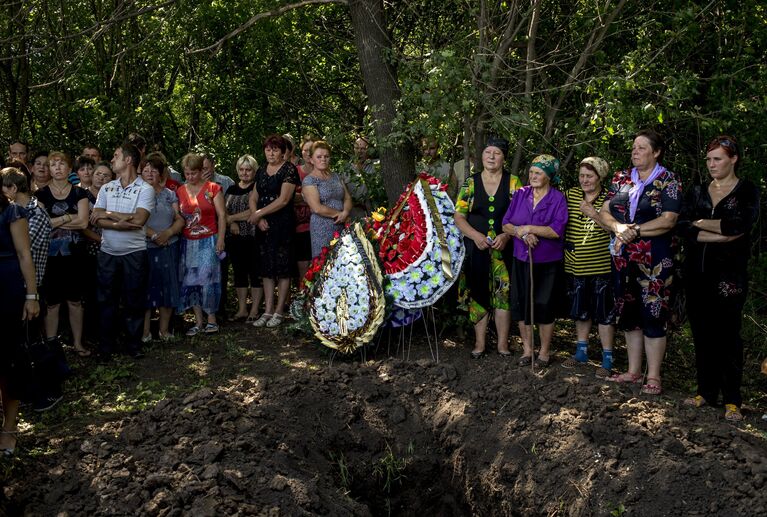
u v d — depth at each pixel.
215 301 7.74
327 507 5.14
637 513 4.92
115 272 7.02
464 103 7.03
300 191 8.09
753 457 5.02
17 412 5.55
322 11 11.13
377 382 6.54
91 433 5.74
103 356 7.07
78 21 11.40
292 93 11.51
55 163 6.99
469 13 7.95
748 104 7.38
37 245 5.82
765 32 7.81
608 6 7.62
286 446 5.72
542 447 5.60
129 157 6.99
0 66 11.16
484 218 6.73
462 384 6.47
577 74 7.54
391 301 6.98
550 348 7.34
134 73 11.17
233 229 8.04
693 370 7.14
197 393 6.02
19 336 5.28
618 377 6.24
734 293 5.66
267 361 7.05
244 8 10.59
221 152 11.27
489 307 6.90
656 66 7.55
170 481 5.02
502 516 5.61
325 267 7.24
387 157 7.89
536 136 7.91
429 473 6.11
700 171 8.08
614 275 6.05
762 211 8.36
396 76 8.22
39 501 4.91
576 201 6.47
